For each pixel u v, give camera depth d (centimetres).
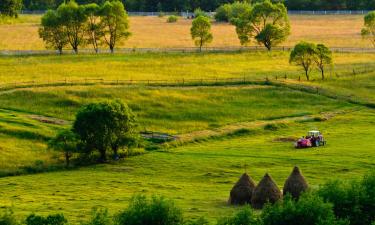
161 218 17238
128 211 17462
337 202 18288
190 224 17800
